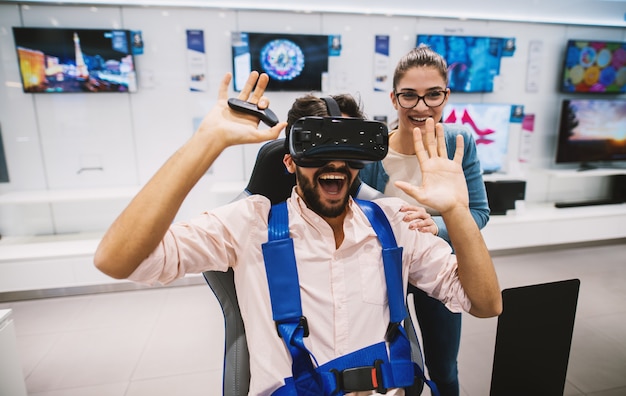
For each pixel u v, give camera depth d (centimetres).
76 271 253
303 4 287
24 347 207
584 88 346
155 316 239
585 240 332
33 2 256
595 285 275
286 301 74
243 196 95
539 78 343
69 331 222
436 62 101
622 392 166
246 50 280
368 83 310
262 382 73
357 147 68
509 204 323
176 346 207
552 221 319
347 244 79
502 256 334
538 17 326
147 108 287
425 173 72
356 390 74
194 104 291
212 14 279
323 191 73
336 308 77
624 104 352
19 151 278
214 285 86
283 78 287
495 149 330
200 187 307
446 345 124
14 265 243
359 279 80
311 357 73
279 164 94
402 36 309
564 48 342
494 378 121
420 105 103
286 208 81
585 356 191
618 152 362
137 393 171
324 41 286
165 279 69
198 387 175
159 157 296
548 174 345
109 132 287
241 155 308
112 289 272
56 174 286
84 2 261
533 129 354
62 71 263
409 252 86
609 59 343
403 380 75
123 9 269
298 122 66
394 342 79
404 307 83
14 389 135
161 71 283
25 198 255
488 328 218
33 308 250
